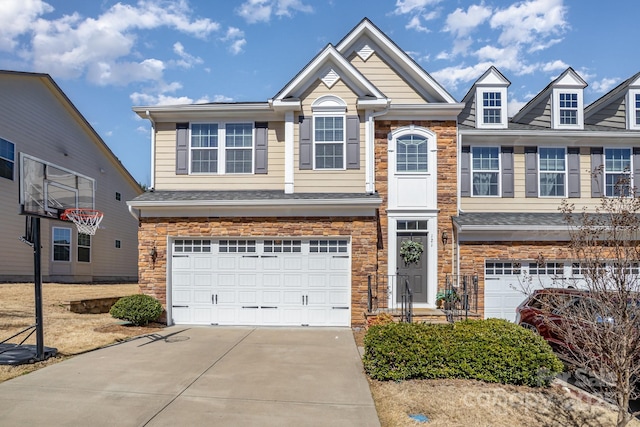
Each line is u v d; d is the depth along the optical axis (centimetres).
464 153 1467
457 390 693
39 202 846
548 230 1290
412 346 747
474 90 1565
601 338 517
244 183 1355
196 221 1253
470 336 760
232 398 644
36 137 1970
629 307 504
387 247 1338
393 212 1345
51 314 1256
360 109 1325
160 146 1373
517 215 1417
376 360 748
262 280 1245
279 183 1352
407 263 1334
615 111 1588
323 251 1244
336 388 695
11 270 1822
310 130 1328
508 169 1466
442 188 1355
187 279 1255
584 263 574
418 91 1404
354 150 1318
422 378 742
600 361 533
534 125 1639
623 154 1478
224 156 1366
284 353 911
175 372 762
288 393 670
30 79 1934
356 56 1420
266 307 1240
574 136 1455
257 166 1355
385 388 703
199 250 1259
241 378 736
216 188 1357
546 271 1315
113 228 2595
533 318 970
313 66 1304
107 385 685
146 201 1230
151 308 1173
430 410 624
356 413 599
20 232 1872
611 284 519
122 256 2692
